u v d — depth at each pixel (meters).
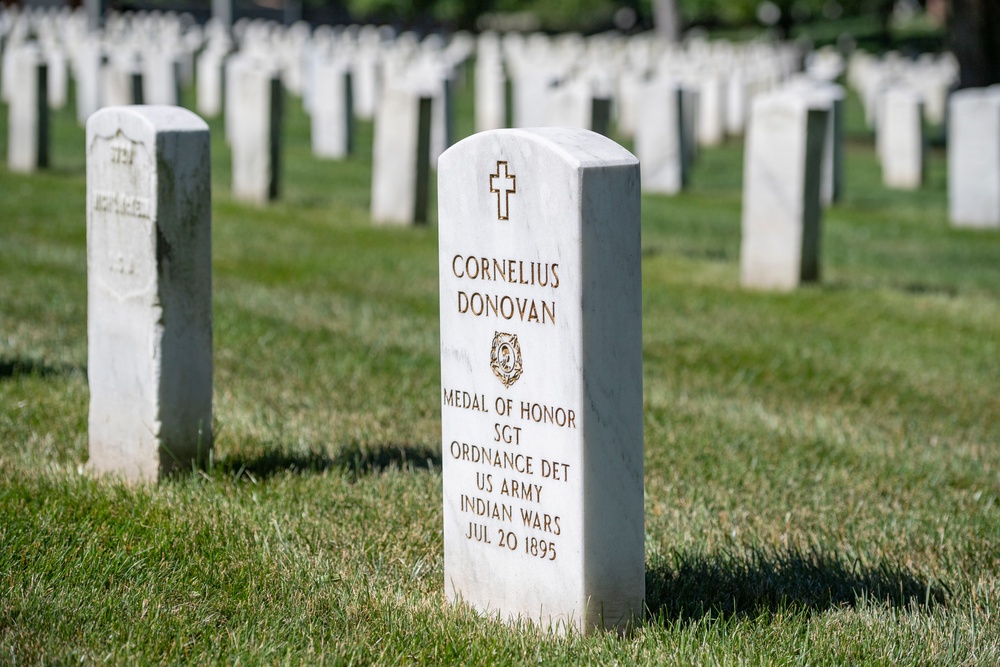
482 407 4.78
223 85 30.72
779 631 4.73
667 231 17.42
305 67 35.22
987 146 18.73
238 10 64.38
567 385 4.48
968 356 10.52
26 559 5.04
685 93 26.55
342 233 15.05
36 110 18.72
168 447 6.14
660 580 5.21
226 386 8.12
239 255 13.31
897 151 24.23
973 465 7.37
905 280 14.35
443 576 5.27
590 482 4.51
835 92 21.31
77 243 13.40
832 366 9.91
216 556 5.22
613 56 40.72
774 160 12.91
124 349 6.19
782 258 13.03
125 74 21.80
